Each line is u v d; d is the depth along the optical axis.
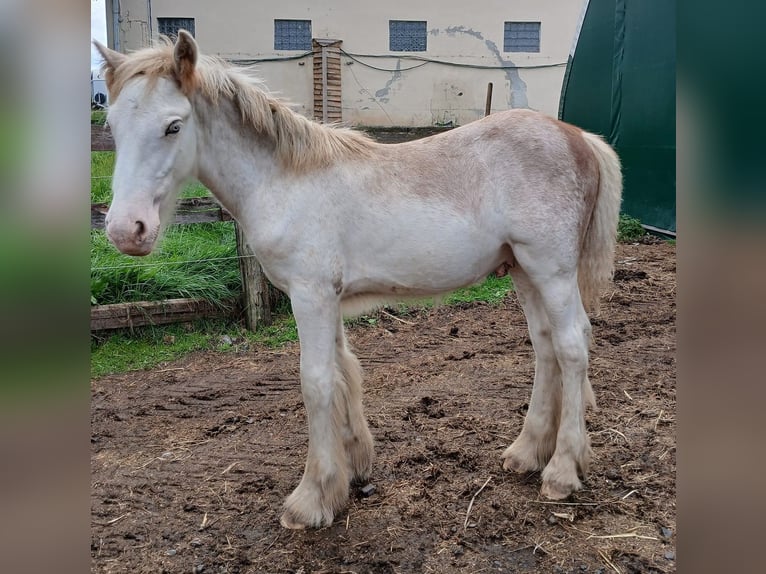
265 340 5.02
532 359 4.45
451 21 15.45
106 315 4.78
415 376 4.18
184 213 5.17
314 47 14.96
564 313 2.59
